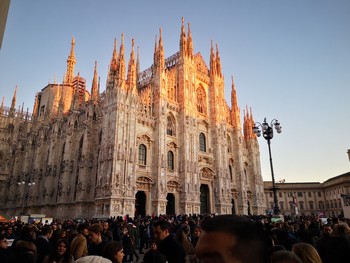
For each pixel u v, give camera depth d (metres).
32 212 72.94
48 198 67.88
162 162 59.28
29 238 12.38
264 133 33.25
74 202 59.41
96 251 10.62
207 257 2.58
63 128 73.19
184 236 10.88
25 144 91.62
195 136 69.12
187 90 71.50
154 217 46.06
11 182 89.06
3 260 9.80
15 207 83.25
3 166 98.12
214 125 77.06
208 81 81.69
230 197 73.75
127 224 25.84
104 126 55.34
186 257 8.23
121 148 52.38
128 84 57.97
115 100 54.69
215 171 73.38
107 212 48.81
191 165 65.81
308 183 134.62
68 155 65.12
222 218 2.84
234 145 83.94
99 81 66.12
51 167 70.88
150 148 59.88
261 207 86.25
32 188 77.38
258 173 90.06
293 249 7.28
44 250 12.67
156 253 8.23
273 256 4.82
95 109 63.62
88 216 55.72
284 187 132.88
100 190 51.16
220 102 81.62
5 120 103.69
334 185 122.06
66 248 10.05
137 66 76.50
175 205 61.25
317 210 129.62
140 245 30.02
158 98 63.59
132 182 52.50
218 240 2.59
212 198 70.62
